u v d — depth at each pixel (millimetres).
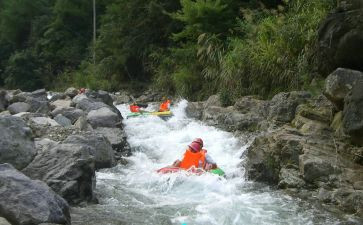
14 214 5277
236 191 7844
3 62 44031
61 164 7121
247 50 13742
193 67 17609
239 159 9750
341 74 8484
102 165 9367
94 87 26156
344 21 9078
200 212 6727
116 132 11164
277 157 8422
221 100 13805
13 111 12906
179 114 14234
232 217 6512
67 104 14336
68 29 37375
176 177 8305
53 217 5473
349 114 7672
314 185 7641
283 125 10023
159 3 22562
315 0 12758
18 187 5531
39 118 11281
